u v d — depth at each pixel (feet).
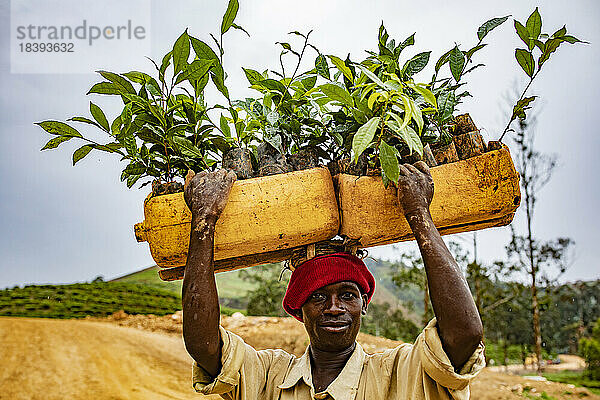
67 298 109.81
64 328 64.34
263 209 6.41
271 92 7.54
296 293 6.82
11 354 51.11
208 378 6.57
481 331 5.71
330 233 6.66
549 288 65.77
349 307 6.70
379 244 6.84
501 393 43.96
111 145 7.05
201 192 6.21
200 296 6.02
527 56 6.89
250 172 6.83
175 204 6.46
